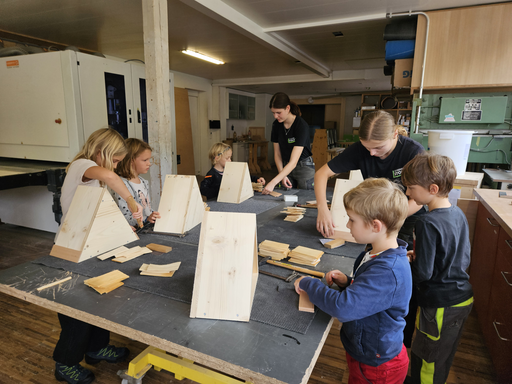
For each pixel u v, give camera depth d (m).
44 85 2.99
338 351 1.79
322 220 1.42
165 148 2.88
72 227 1.28
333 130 10.20
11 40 4.16
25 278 1.07
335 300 0.80
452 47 3.30
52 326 1.95
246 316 0.85
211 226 0.97
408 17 3.60
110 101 3.26
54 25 3.93
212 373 1.24
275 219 1.80
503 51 3.15
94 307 0.90
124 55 5.61
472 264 2.23
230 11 3.43
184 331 0.80
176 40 4.59
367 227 0.85
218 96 8.33
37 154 3.20
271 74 7.43
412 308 1.41
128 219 1.74
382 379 0.90
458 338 1.18
